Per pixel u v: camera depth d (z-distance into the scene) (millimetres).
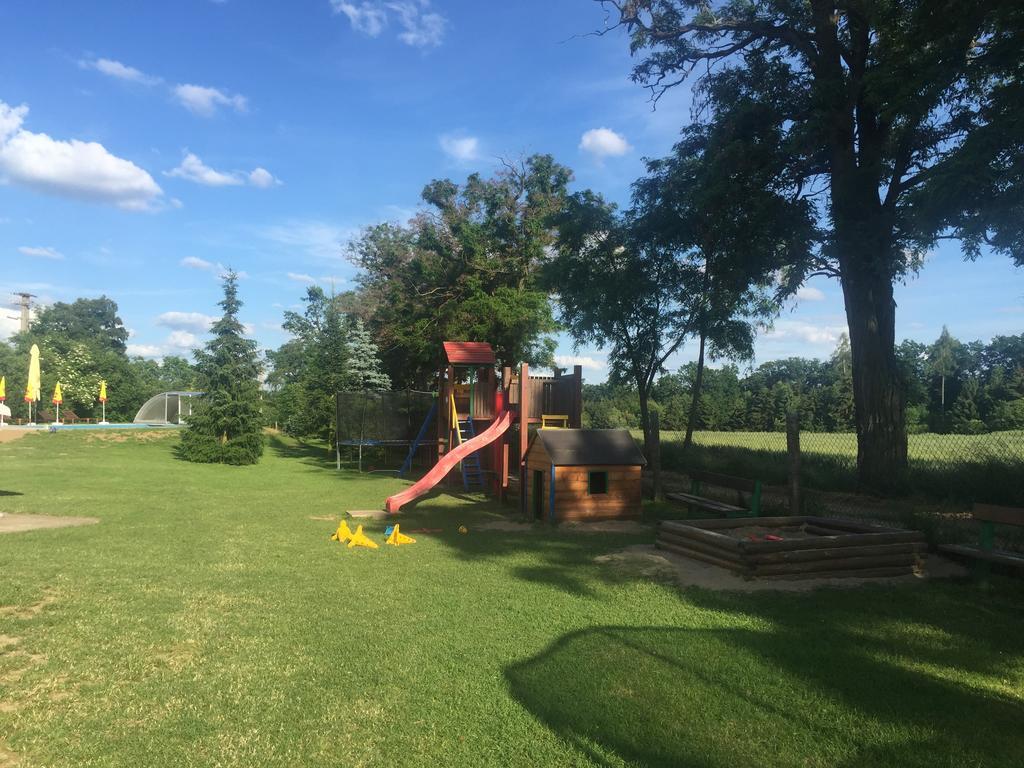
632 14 17547
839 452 22672
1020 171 9844
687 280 17906
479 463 18000
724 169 15500
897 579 7504
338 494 16219
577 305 18766
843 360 65188
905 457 14945
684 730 3928
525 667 4887
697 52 18016
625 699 4344
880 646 5352
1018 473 12523
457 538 10500
